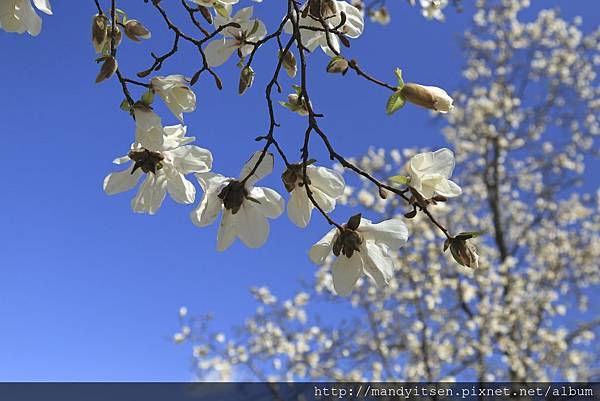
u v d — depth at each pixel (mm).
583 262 9195
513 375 7746
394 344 7734
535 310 8273
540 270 9258
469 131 9578
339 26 1348
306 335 7832
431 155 1273
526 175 9945
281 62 1369
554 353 7816
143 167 1402
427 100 1289
